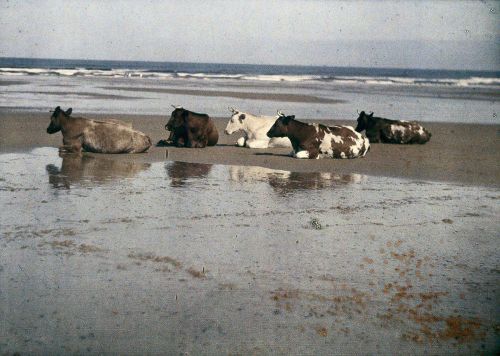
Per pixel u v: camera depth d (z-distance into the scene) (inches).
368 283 236.4
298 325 196.4
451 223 338.3
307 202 378.3
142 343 180.4
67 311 200.8
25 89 1441.9
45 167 470.0
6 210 327.0
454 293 229.1
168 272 240.2
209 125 640.4
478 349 183.9
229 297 217.0
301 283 233.5
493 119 1098.1
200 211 342.3
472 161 596.7
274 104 1280.8
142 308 205.2
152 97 1357.0
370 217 345.1
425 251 282.7
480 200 405.4
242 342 183.0
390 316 205.8
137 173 461.4
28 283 223.3
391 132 749.3
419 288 233.1
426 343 187.0
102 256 256.7
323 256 268.7
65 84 1759.4
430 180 479.2
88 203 351.3
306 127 588.4
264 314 203.6
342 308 211.0
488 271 256.7
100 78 2335.1
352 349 181.2
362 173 504.7
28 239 276.5
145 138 578.6
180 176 455.2
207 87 1916.8
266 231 305.9
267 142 657.0
